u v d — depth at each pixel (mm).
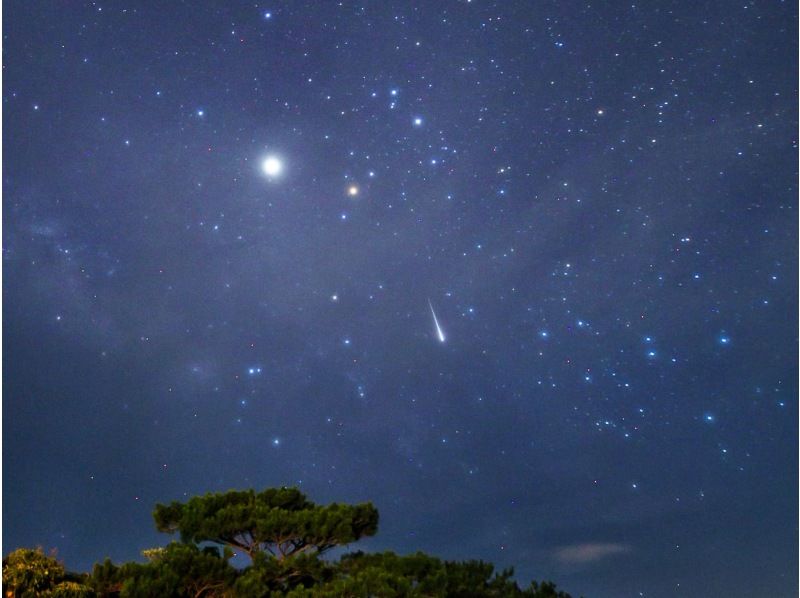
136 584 5266
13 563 5762
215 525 6109
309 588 5707
